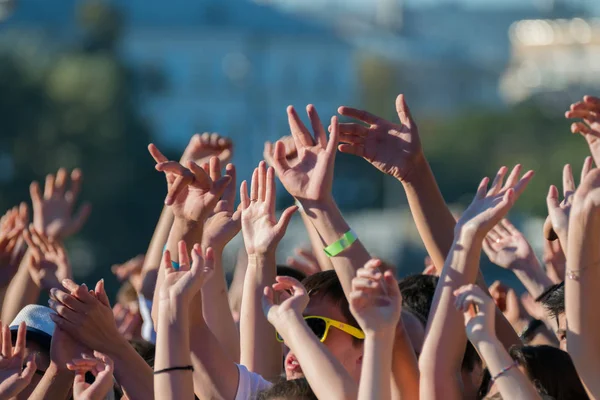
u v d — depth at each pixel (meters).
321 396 7.56
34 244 10.91
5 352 8.14
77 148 102.00
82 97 104.75
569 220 7.70
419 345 8.94
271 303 8.00
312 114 8.55
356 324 8.75
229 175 9.39
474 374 8.86
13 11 183.75
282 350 9.95
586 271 7.61
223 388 8.62
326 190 8.34
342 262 8.22
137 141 106.19
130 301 12.83
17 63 105.38
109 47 123.25
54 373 8.38
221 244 9.52
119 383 8.48
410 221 120.12
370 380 7.27
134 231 102.44
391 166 9.05
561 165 128.75
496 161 148.75
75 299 8.48
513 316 11.18
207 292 9.48
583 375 7.55
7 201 100.12
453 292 7.84
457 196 149.88
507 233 10.68
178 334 7.99
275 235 8.91
